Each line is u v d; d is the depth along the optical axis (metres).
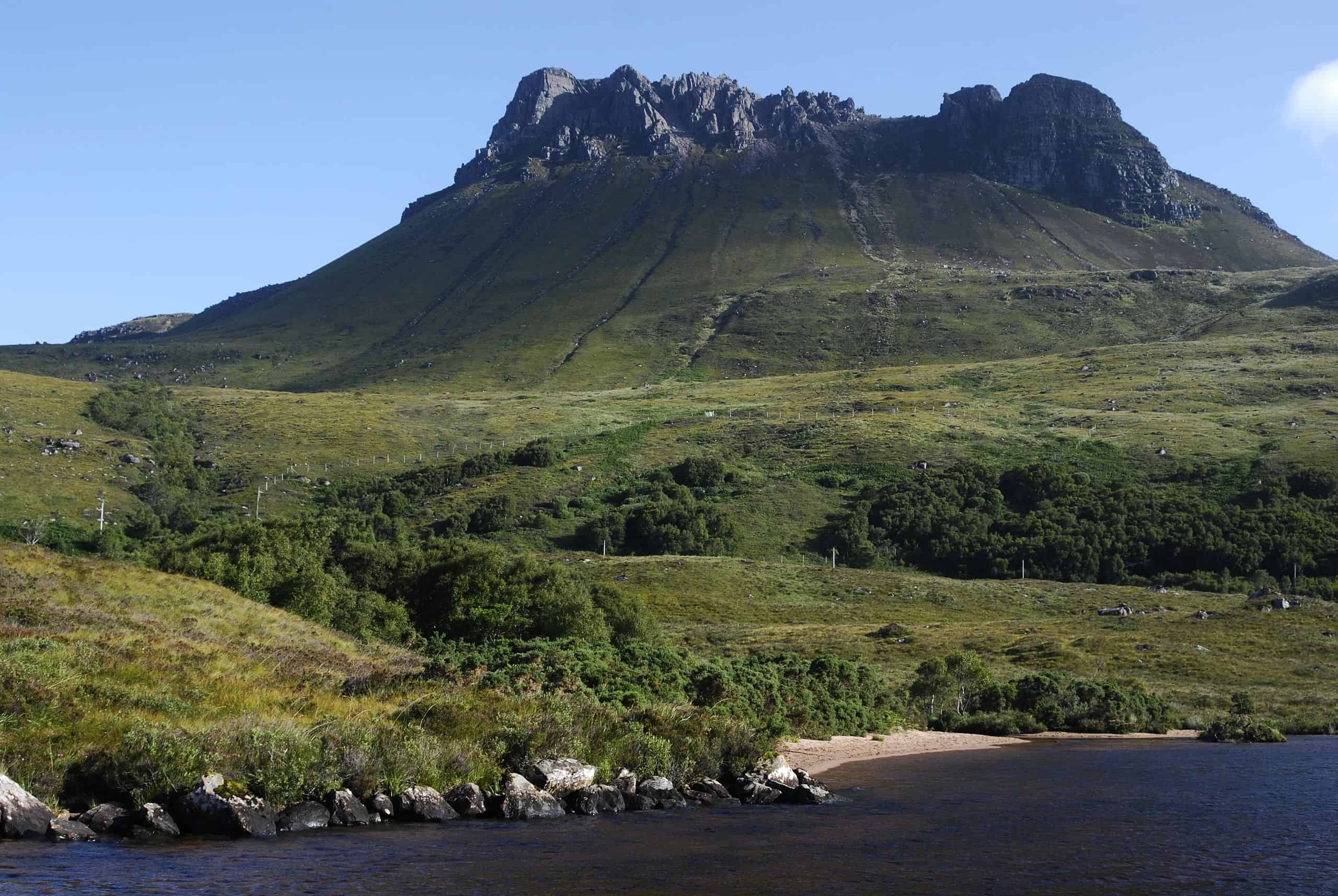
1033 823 30.53
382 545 99.69
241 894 20.33
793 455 197.50
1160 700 69.12
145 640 40.56
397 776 28.95
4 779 24.44
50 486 164.00
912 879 23.58
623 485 185.00
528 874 22.89
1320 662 85.12
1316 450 173.88
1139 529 150.12
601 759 33.09
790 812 31.91
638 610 82.00
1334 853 26.72
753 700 50.06
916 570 150.12
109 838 24.33
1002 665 86.88
